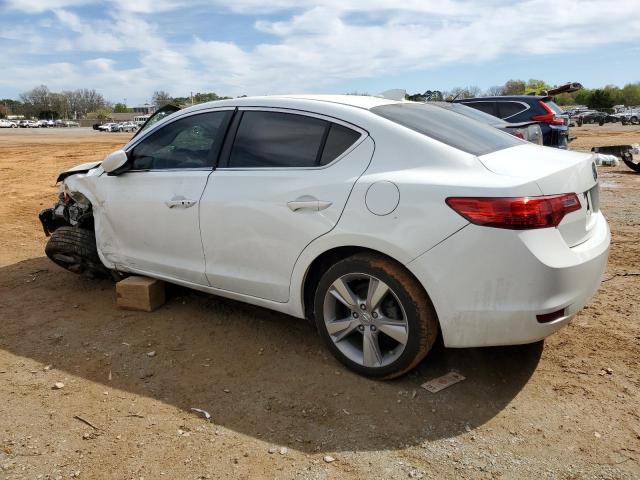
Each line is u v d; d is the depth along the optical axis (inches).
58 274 205.6
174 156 154.5
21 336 151.3
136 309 166.6
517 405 115.2
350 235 116.2
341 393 120.3
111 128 2706.7
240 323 157.3
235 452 101.8
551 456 99.6
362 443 104.0
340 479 94.3
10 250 241.8
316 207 121.0
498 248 102.8
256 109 140.0
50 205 367.9
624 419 109.9
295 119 132.4
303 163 127.7
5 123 3661.4
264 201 129.8
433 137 117.6
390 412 113.0
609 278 190.7
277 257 130.2
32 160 731.4
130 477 95.1
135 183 160.2
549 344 141.0
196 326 155.7
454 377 125.8
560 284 105.4
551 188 107.1
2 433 107.2
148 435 107.0
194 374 130.2
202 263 147.2
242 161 138.9
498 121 349.1
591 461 98.1
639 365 130.0
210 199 140.0
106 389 124.0
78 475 95.5
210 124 147.8
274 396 120.0
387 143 118.0
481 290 105.5
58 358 138.6
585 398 117.2
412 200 109.3
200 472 96.4
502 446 102.5
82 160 722.2
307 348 141.4
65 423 110.7
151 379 128.3
